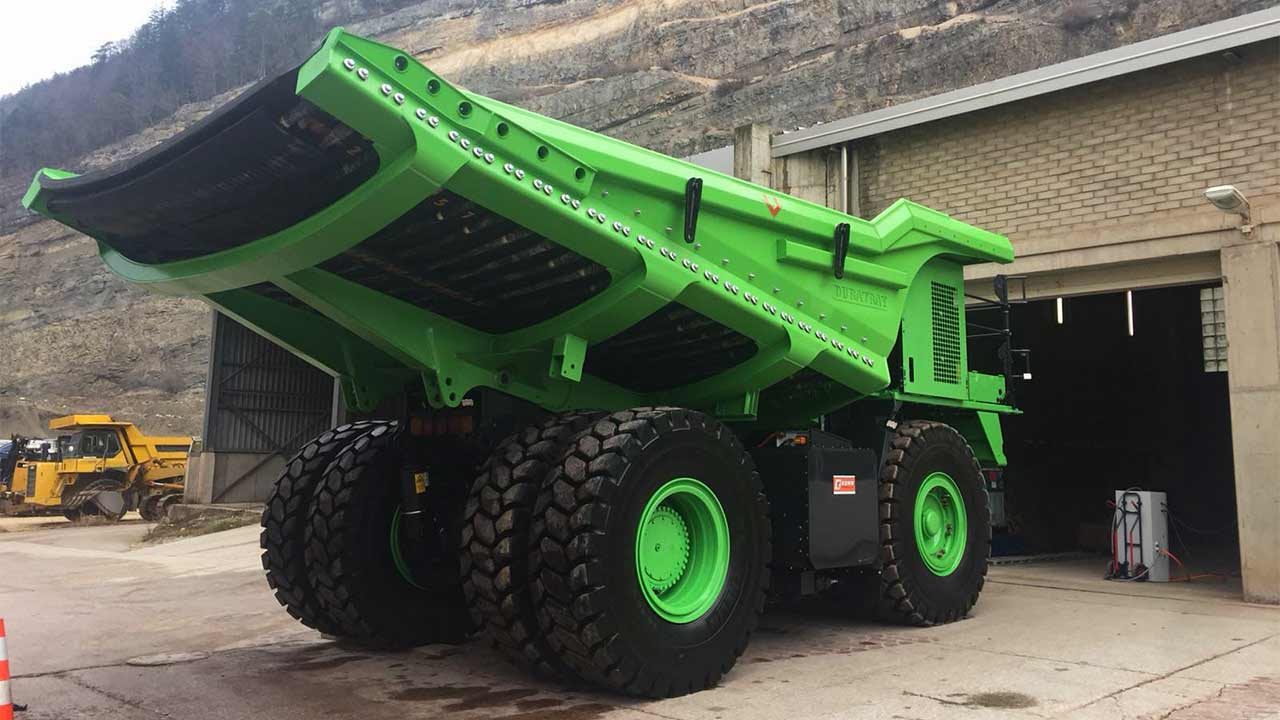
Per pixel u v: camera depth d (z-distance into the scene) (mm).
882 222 6215
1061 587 8602
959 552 6617
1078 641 5762
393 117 3490
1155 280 8602
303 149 3752
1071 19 49656
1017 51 51000
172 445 25797
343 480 5422
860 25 62625
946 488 6582
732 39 68188
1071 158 9219
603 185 4359
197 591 9164
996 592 8211
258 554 12336
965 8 57719
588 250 4309
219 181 3977
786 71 61812
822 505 5543
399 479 5570
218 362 20594
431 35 87812
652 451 4410
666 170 4625
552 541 4195
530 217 4043
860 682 4652
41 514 25125
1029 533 14062
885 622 6395
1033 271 9273
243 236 4297
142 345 66062
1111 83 9000
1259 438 7578
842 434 6426
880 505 6137
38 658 5637
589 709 4168
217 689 4617
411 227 4094
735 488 4844
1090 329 16031
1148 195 8695
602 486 4164
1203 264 8297
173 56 102188
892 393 6301
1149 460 17016
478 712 4129
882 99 55969
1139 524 9211
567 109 71000
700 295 4770
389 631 5465
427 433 5238
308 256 3971
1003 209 9617
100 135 95125
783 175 11062
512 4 85750
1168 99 8648
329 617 5676
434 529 5289
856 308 5859
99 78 107250
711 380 5488
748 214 5055
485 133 3771
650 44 72812
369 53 3412
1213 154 8352
